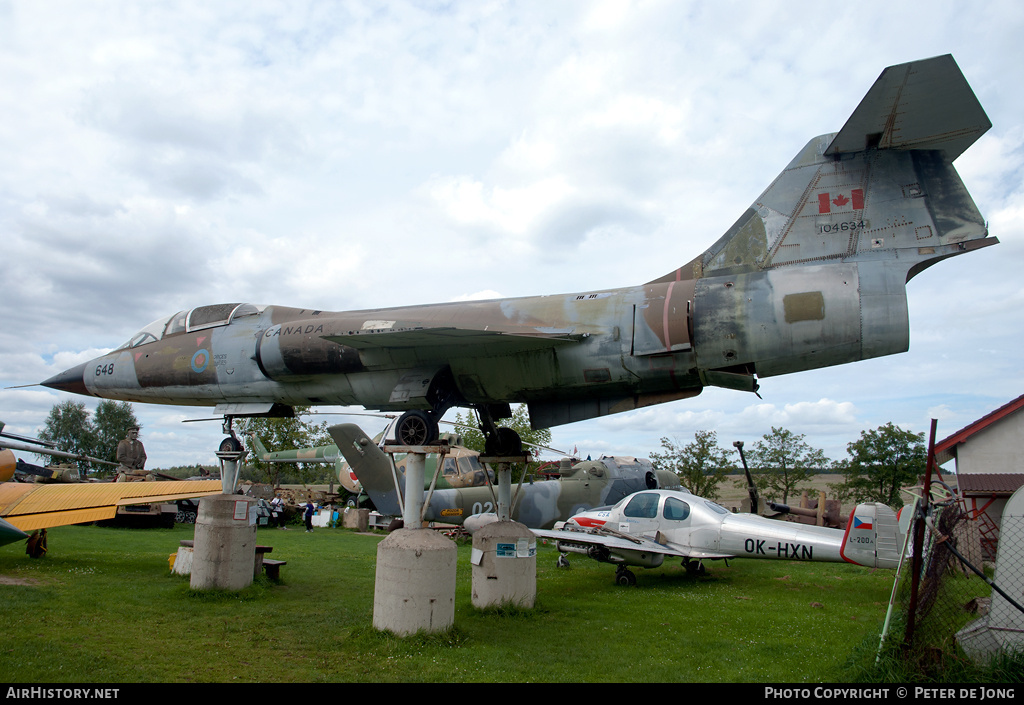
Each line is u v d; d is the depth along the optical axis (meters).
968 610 5.54
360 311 9.38
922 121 6.43
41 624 5.96
